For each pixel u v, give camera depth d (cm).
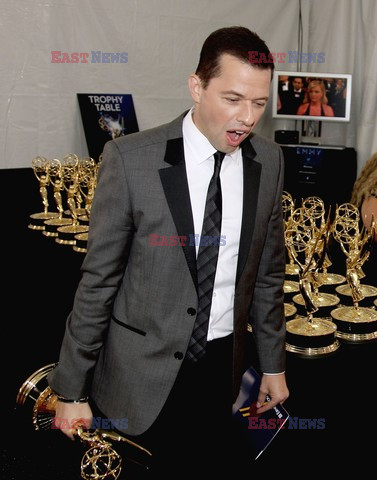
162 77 407
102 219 108
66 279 241
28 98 365
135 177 106
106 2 378
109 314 115
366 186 184
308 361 136
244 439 129
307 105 392
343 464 135
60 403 118
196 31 413
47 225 285
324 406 135
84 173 295
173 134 112
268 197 119
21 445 172
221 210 112
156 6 395
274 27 441
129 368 116
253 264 118
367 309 154
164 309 112
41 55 364
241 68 96
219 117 101
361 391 134
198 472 128
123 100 393
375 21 404
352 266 153
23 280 247
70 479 158
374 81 407
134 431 117
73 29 371
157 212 107
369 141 416
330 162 397
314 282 154
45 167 301
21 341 223
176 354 114
